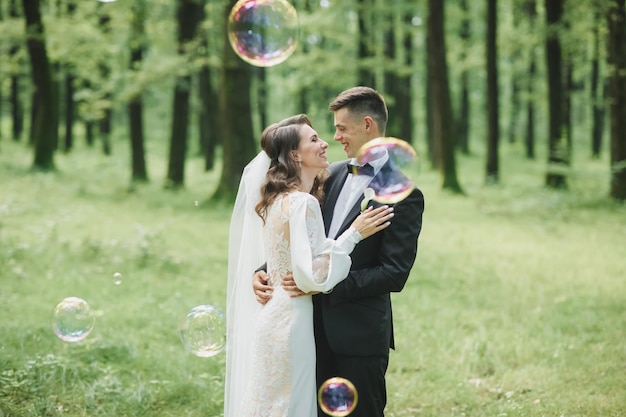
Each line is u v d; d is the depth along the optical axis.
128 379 4.77
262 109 27.80
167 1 18.47
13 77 28.52
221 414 4.32
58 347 5.20
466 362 5.29
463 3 24.33
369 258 3.16
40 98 17.77
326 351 3.25
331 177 3.49
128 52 21.55
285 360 3.05
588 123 37.75
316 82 22.94
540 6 21.92
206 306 3.72
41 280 7.32
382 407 3.22
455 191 16.77
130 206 13.36
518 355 5.40
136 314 6.27
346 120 3.27
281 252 3.14
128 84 16.94
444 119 16.94
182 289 7.31
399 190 3.07
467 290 7.53
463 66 23.66
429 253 9.53
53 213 11.62
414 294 7.29
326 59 22.00
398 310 6.68
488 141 18.83
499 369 5.13
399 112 26.75
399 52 28.16
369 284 3.04
